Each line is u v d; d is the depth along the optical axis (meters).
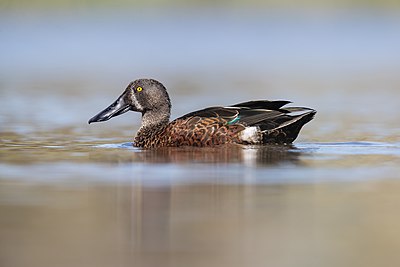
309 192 12.28
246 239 10.01
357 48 48.72
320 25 62.69
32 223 10.71
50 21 58.81
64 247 9.73
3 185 12.86
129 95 17.67
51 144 17.41
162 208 11.38
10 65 39.34
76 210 11.32
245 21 65.50
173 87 30.64
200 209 11.28
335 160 14.87
